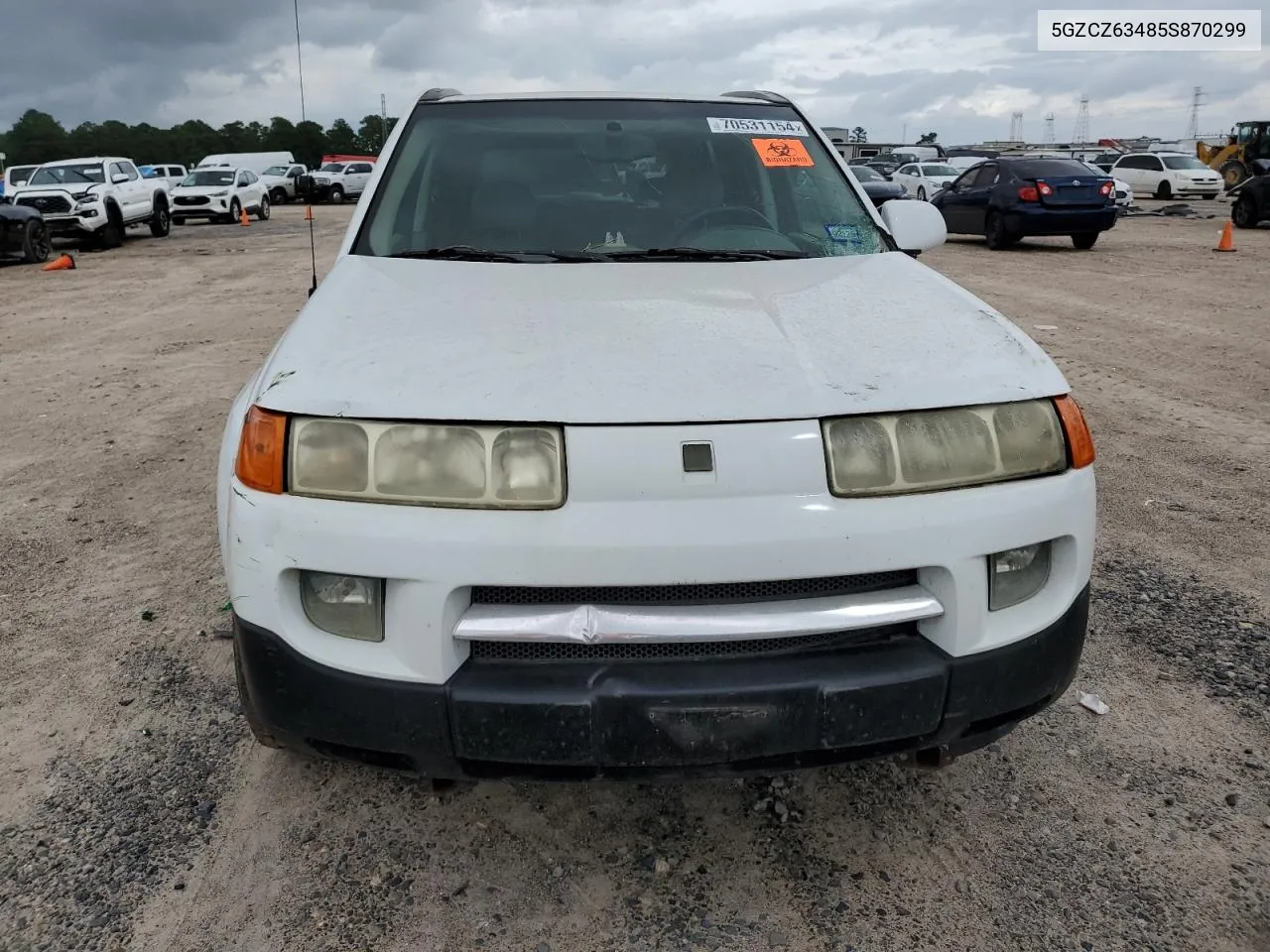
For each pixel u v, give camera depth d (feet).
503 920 6.69
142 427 19.10
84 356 26.58
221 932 6.57
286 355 6.61
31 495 15.23
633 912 6.77
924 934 6.56
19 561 12.64
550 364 6.32
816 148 10.99
